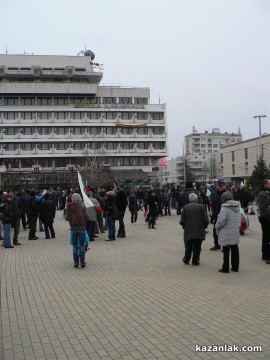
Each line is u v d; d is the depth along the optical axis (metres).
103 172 67.00
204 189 22.44
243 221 15.43
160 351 4.71
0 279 8.81
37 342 5.08
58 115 71.75
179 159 127.69
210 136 167.62
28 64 75.25
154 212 19.08
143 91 76.62
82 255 10.02
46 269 9.90
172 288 7.73
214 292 7.36
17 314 6.27
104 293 7.46
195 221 10.00
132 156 74.12
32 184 62.00
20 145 70.06
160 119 75.31
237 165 79.25
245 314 6.04
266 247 10.49
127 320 5.87
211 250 12.33
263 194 10.36
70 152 70.75
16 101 72.12
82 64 77.25
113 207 14.87
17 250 13.10
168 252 12.14
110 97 75.62
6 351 4.82
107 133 73.19
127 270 9.60
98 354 4.66
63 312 6.33
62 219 26.31
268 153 67.12
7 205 13.67
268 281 8.19
